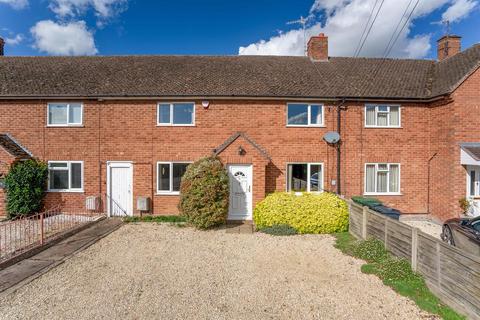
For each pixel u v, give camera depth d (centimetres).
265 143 1305
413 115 1337
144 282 622
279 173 1306
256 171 1205
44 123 1286
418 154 1338
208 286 607
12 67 1455
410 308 527
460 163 1180
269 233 1007
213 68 1486
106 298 550
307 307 527
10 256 730
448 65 1427
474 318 479
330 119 1320
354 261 755
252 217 1211
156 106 1296
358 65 1566
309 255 799
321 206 1038
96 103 1295
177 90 1289
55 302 534
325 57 1619
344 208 1048
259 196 1207
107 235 992
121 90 1288
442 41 1639
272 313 507
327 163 1320
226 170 1138
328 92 1314
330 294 575
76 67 1470
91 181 1299
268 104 1306
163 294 570
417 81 1421
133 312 503
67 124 1292
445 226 897
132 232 1030
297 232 1018
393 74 1483
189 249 845
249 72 1453
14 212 1196
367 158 1329
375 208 1027
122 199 1306
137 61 1548
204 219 1048
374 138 1331
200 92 1281
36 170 1234
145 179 1300
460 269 512
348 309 521
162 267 707
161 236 980
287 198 1077
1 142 1203
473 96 1186
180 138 1300
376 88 1358
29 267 692
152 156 1298
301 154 1313
